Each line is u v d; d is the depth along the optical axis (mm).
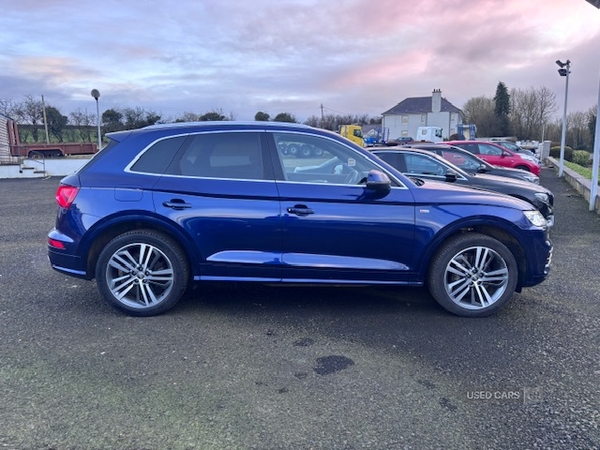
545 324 3990
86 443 2400
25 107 46344
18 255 6344
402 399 2834
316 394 2883
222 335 3736
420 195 4086
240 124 4215
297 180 4090
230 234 4004
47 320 4000
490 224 4086
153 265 4109
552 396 2869
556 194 13500
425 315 4191
